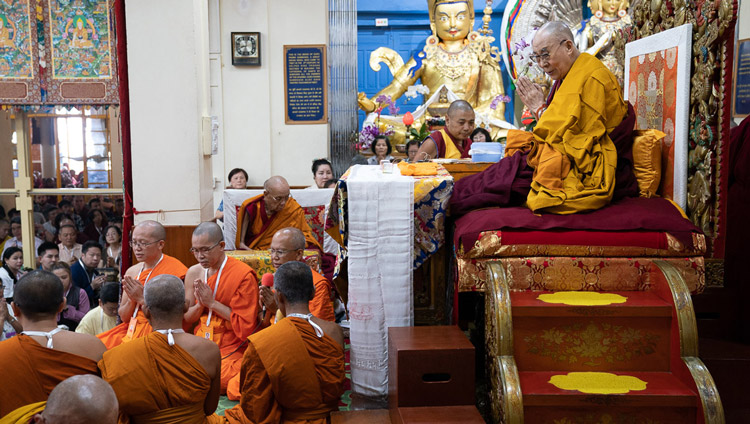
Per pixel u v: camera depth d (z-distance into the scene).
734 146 3.96
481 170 4.43
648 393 2.90
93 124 7.81
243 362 3.38
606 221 3.40
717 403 2.84
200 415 3.19
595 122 3.71
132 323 4.48
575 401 2.90
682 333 3.03
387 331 3.66
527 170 3.87
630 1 10.20
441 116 10.27
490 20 11.48
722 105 3.55
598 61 3.88
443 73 10.90
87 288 6.86
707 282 3.61
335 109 9.41
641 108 4.34
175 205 6.09
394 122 10.01
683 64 3.72
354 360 3.72
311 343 3.37
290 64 9.05
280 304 3.54
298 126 9.12
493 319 3.16
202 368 3.14
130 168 6.13
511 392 2.89
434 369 3.12
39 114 7.68
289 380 3.30
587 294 3.34
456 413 3.00
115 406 2.16
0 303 4.02
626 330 3.17
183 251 5.93
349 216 3.67
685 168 3.73
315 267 4.98
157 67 6.00
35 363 2.92
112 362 3.05
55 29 6.44
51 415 2.07
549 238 3.37
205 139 6.31
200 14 6.31
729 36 3.45
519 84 4.55
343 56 9.35
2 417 2.88
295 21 9.01
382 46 11.72
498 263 3.34
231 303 4.33
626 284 3.40
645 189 3.86
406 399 3.11
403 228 3.66
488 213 3.54
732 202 3.82
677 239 3.35
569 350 3.18
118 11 5.96
